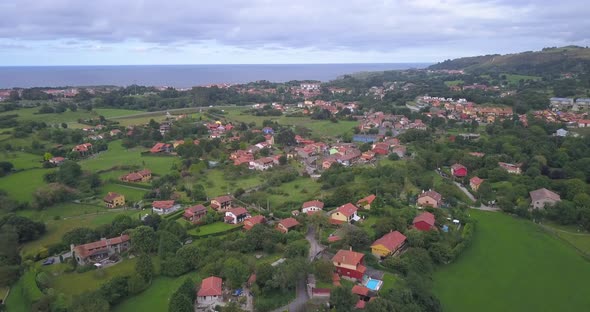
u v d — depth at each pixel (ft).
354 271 358.02
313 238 438.81
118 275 360.89
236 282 342.03
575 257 422.00
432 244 410.31
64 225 505.25
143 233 427.33
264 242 410.52
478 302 344.08
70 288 364.58
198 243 430.20
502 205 531.09
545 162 652.07
